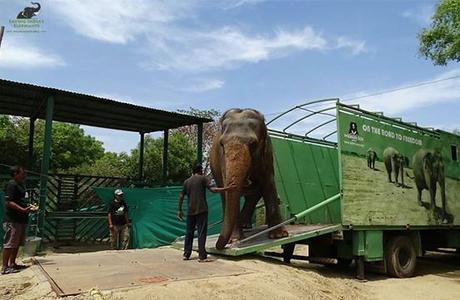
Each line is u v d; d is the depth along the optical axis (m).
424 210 12.15
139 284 6.05
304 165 12.95
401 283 9.99
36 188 13.57
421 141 12.54
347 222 9.76
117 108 15.77
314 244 10.62
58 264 7.61
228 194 8.32
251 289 6.38
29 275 6.95
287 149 12.54
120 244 12.79
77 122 18.19
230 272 7.17
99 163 29.94
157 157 27.39
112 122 18.16
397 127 11.69
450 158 13.79
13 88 13.20
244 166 8.32
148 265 7.59
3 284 6.40
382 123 11.17
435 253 17.20
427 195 12.41
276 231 9.31
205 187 8.51
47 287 5.94
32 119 17.53
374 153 10.75
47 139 13.36
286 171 12.33
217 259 8.40
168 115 16.88
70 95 13.91
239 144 8.39
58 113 16.55
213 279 6.60
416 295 8.77
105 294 5.53
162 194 13.48
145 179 22.48
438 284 10.12
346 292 8.08
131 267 7.35
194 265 7.69
